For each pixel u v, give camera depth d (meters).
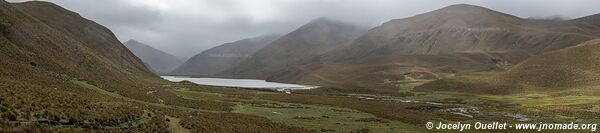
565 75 172.00
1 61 49.84
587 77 163.75
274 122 54.56
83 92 53.03
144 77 141.12
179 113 48.38
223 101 85.38
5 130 22.19
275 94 126.62
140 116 37.88
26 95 32.34
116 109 36.91
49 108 30.05
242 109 71.25
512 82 178.62
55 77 60.53
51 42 85.31
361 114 72.38
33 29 85.44
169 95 82.06
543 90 163.38
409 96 154.00
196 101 75.62
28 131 23.50
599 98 110.81
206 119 45.91
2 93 30.16
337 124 57.38
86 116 31.20
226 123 45.38
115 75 92.38
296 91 177.00
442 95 153.75
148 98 67.44
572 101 107.00
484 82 185.12
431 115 77.69
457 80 195.50
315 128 52.81
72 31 161.50
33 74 52.91
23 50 67.50
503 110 96.00
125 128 31.95
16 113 26.42
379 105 98.81
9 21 78.06
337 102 101.06
